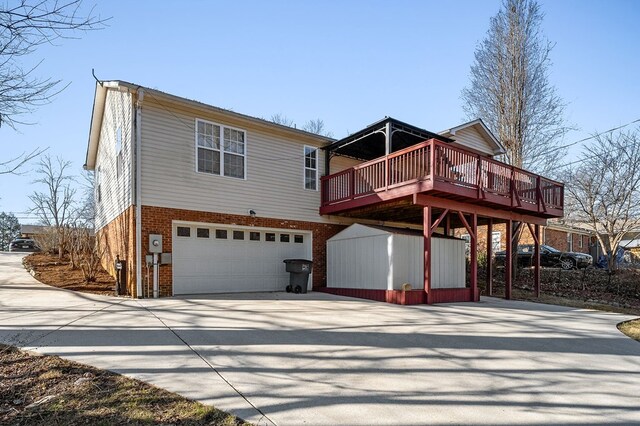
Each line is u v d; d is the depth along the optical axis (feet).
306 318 24.86
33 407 10.77
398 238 35.76
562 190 46.09
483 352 18.29
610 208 58.34
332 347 18.11
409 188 33.53
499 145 52.80
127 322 21.57
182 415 10.52
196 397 11.79
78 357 15.12
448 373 15.08
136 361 14.99
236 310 26.76
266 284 40.50
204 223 35.60
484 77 57.47
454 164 34.12
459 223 51.47
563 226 77.30
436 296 35.35
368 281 37.37
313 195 44.42
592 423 11.00
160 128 33.58
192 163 35.27
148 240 32.04
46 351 15.69
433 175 31.58
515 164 53.93
